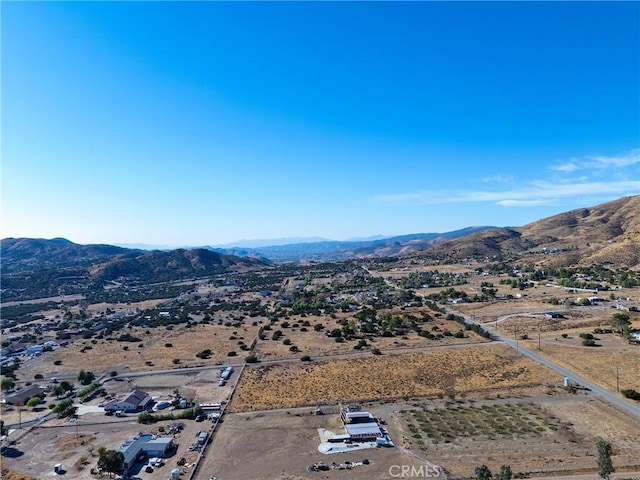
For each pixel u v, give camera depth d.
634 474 63.91
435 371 116.12
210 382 116.88
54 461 76.50
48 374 133.62
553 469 66.00
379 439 77.06
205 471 70.25
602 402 91.12
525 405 91.38
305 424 86.81
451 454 72.19
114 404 100.50
